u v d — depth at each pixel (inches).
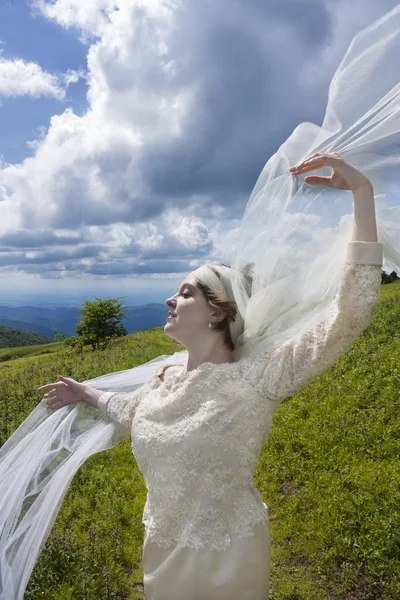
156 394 88.4
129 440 277.6
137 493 218.7
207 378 79.8
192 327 85.3
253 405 77.5
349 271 72.7
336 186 77.9
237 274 86.6
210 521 75.4
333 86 81.6
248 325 85.7
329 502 183.0
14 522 101.3
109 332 987.9
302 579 152.0
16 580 95.9
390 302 506.6
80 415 110.7
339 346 74.1
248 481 80.3
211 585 74.0
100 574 152.0
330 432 246.7
